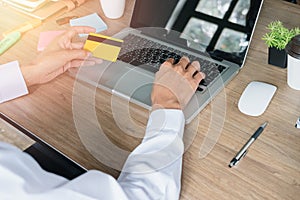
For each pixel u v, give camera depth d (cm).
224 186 71
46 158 78
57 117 84
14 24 115
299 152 77
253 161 75
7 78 89
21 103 88
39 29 112
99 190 60
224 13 101
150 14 110
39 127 82
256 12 96
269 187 70
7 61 99
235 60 98
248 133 81
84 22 114
